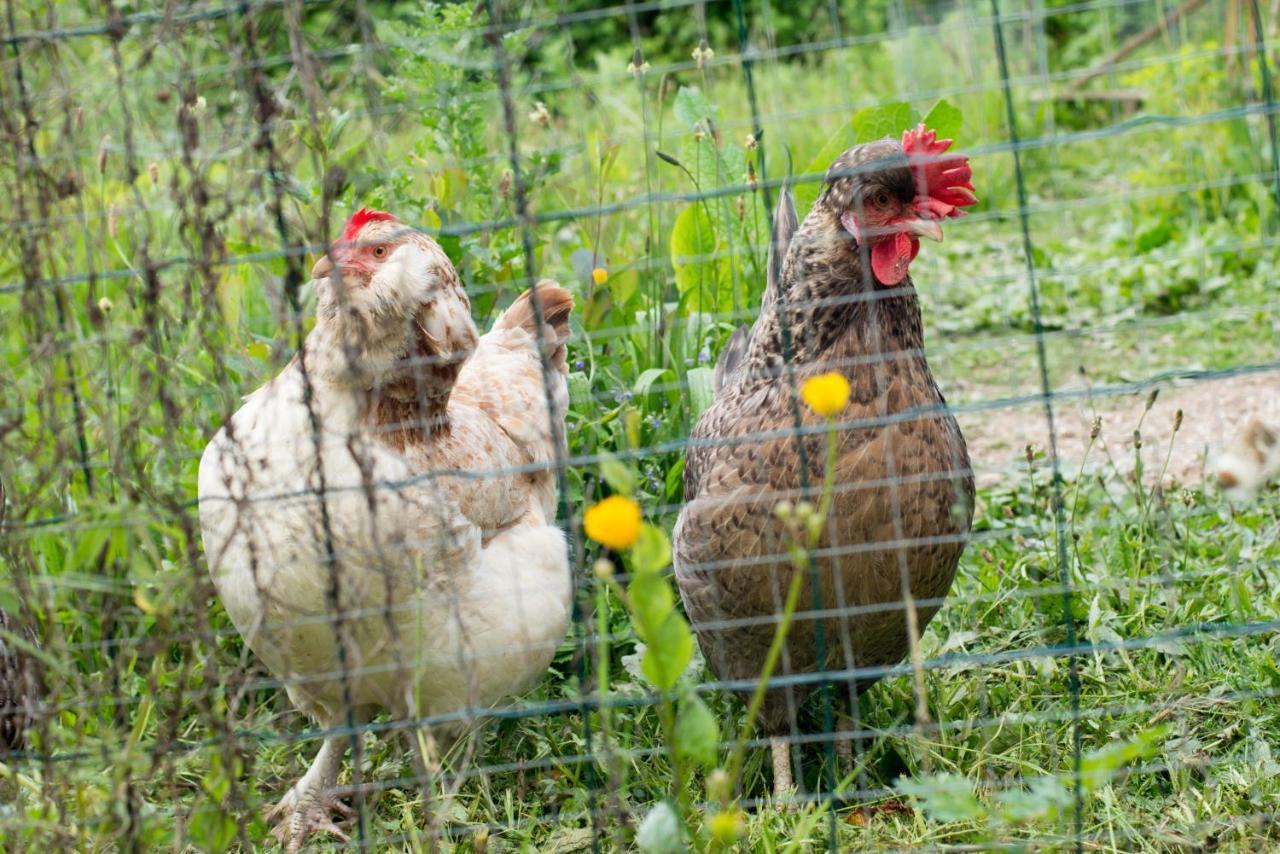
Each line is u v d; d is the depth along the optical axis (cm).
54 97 262
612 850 288
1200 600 357
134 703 299
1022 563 376
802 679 259
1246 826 281
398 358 284
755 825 290
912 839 288
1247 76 507
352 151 306
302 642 286
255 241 377
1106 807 286
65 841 244
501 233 429
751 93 260
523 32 392
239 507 249
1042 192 743
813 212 302
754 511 294
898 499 290
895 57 850
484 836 279
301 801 317
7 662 292
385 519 275
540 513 340
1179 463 464
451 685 299
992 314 611
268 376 339
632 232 557
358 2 270
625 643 368
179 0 275
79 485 337
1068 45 909
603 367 418
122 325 357
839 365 291
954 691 333
